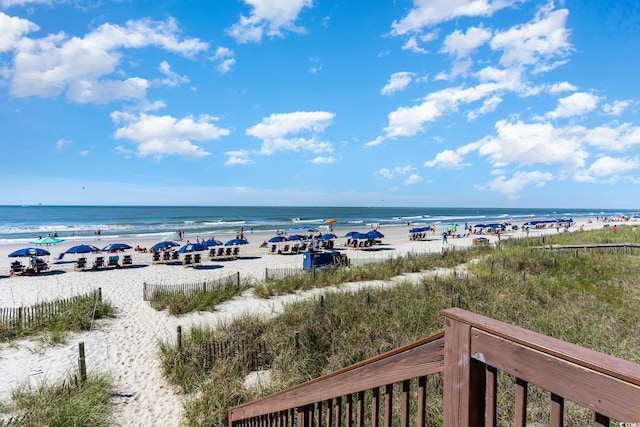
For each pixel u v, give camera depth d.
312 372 7.24
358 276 16.91
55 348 9.67
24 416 5.97
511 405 4.65
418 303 10.43
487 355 1.31
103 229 54.56
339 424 2.28
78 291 16.28
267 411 3.26
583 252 19.38
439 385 5.39
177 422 6.30
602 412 0.96
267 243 32.84
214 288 14.75
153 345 9.79
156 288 14.81
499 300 10.71
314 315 9.75
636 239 26.34
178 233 40.91
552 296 11.55
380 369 1.89
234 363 7.70
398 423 4.64
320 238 32.34
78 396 6.66
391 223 77.69
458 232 49.53
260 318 10.73
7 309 10.95
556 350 1.08
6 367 8.56
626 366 0.94
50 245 34.91
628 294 11.14
